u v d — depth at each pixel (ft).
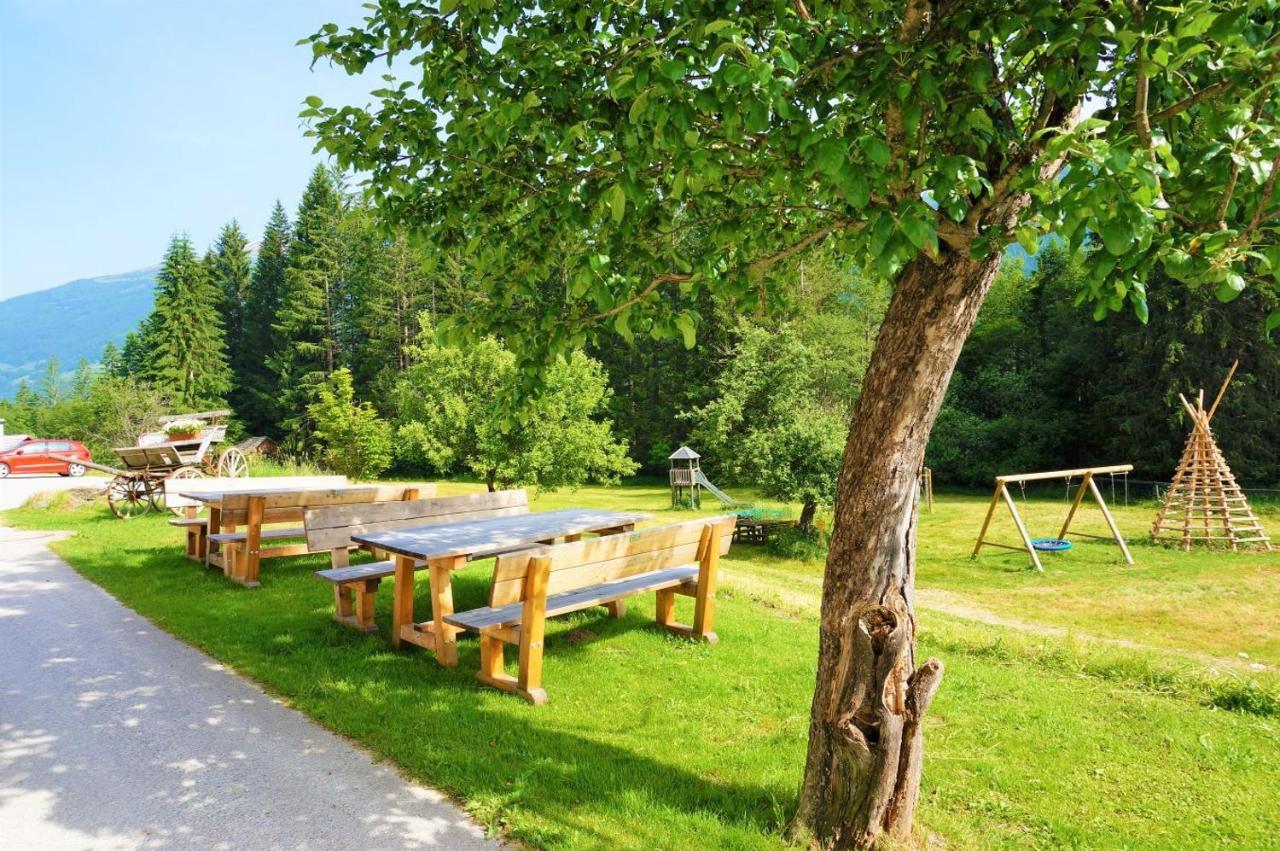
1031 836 11.41
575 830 10.65
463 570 27.76
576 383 58.70
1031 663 21.80
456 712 14.76
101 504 45.78
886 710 9.80
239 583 24.90
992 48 10.12
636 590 19.15
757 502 93.91
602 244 11.71
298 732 13.82
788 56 7.58
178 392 153.89
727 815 11.32
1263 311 83.56
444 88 11.99
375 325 155.12
